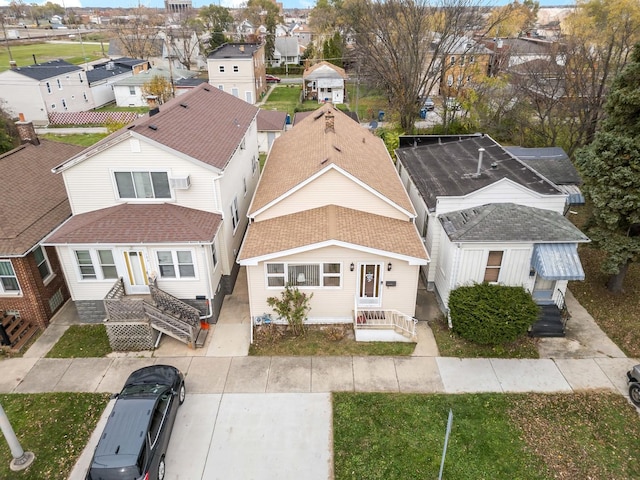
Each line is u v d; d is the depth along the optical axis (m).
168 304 16.48
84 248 15.94
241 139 20.34
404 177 24.09
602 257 21.11
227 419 13.02
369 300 16.70
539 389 14.00
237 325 17.14
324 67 61.47
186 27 101.44
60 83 50.50
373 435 12.46
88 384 14.36
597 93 30.95
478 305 15.26
